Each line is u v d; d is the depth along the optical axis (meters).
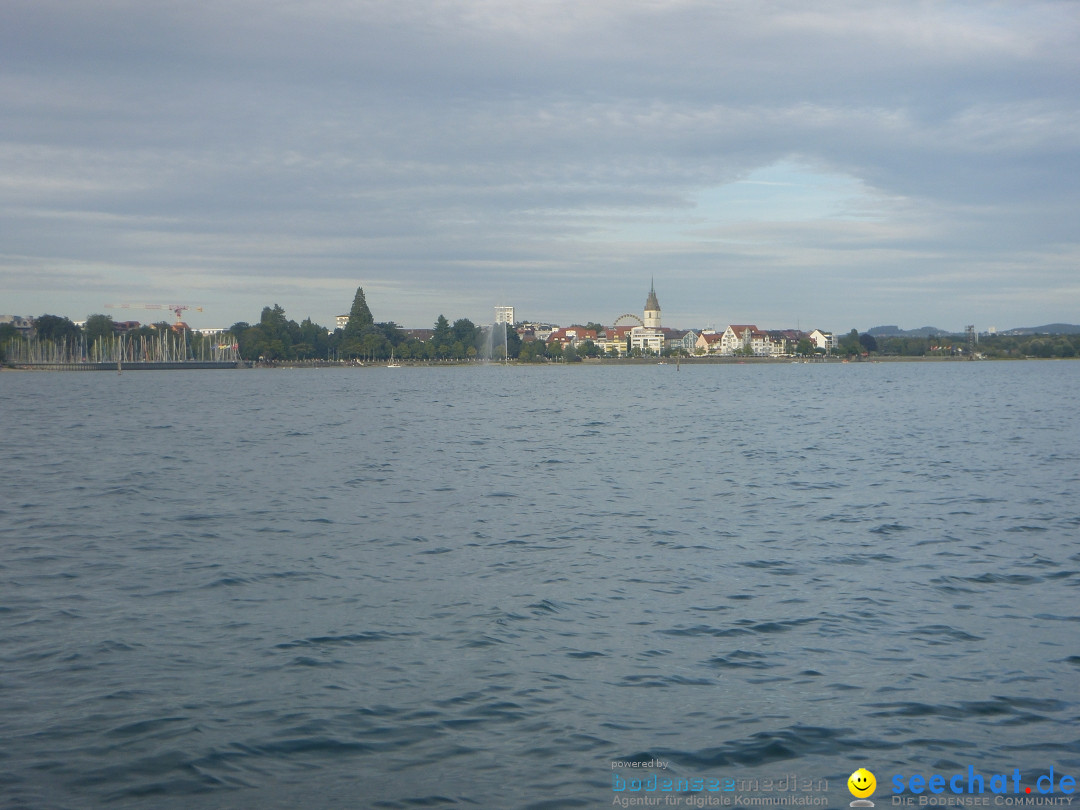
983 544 27.00
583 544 27.34
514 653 17.45
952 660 17.05
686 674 16.41
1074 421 75.69
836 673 16.42
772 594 21.59
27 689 15.57
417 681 16.02
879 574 23.47
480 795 12.20
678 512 32.91
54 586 22.31
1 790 12.17
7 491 37.97
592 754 13.34
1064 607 20.41
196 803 11.95
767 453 52.75
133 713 14.59
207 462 48.66
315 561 25.09
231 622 19.41
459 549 26.67
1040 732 14.05
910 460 48.28
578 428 72.94
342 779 12.59
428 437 64.69
